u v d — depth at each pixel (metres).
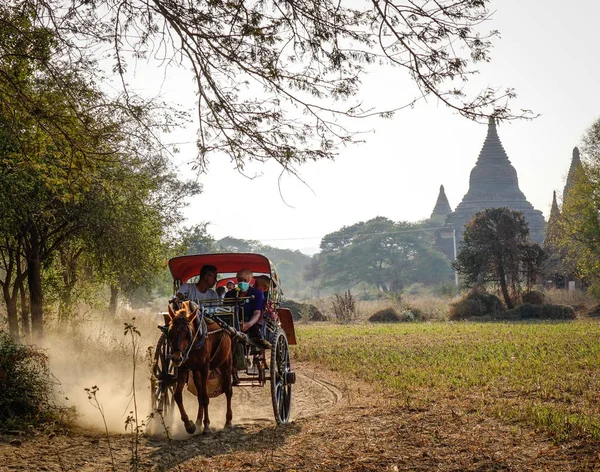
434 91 8.27
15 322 17.80
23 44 9.44
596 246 46.16
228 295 10.80
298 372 18.00
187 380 9.60
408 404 11.62
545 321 39.47
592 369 16.12
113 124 10.22
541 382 14.00
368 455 8.18
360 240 128.38
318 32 8.45
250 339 10.48
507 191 133.88
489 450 8.35
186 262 11.17
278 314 11.91
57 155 10.66
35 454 8.37
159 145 9.66
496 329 31.78
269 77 8.70
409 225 132.38
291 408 12.93
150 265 19.72
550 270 62.16
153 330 27.14
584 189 45.38
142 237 18.53
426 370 16.70
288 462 7.93
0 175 13.68
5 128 11.91
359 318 49.75
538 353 20.09
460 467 7.66
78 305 25.20
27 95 10.16
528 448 8.45
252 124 9.04
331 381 16.05
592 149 45.75
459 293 70.25
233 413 11.99
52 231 18.41
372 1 8.18
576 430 9.17
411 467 7.68
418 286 115.25
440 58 8.23
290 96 8.80
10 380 10.62
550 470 7.49
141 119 9.91
